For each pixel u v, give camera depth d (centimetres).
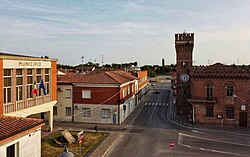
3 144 1477
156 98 7081
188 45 4766
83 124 3891
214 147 2803
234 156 2522
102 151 2619
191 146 2836
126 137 3194
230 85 3838
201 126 3825
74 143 2875
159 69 18062
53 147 2714
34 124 1784
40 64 2948
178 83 4753
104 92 3950
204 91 3959
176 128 3684
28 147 1723
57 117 4103
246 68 3900
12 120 1794
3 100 2320
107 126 3778
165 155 2536
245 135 3319
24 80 2652
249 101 3775
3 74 2333
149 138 3152
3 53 3062
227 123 3862
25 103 2664
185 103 4681
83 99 4012
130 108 4878
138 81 6128
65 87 4062
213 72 3900
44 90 2947
